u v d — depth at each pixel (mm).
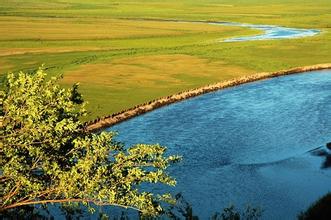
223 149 39125
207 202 29531
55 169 14602
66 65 77188
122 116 48812
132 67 75875
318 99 55094
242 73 71250
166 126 46062
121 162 15141
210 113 50406
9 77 14828
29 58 83375
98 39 109188
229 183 32156
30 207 16312
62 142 14703
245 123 46375
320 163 35125
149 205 15289
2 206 14461
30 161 15094
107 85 63281
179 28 133000
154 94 58344
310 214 26047
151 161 16031
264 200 29625
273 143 40438
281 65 76500
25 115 14461
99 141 15125
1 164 14281
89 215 26609
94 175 14625
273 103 53812
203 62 80188
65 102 14938
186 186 31781
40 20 150125
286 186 31484
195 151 38750
